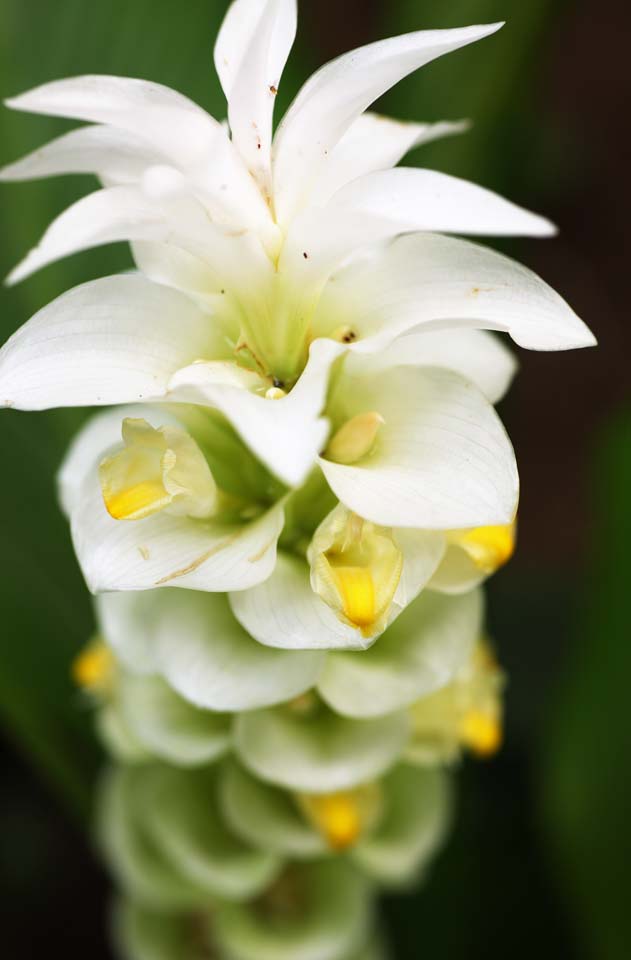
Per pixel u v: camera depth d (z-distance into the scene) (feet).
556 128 2.64
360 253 1.12
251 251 1.08
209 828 1.33
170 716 1.25
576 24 2.89
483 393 1.11
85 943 1.91
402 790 1.35
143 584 1.09
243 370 1.09
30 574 1.46
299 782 1.20
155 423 1.18
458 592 1.17
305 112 1.07
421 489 1.07
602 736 1.47
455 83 1.50
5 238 1.45
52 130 1.45
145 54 1.45
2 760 1.92
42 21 1.45
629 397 2.73
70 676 1.46
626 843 1.47
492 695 1.30
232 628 1.17
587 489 2.65
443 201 1.05
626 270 2.79
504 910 1.60
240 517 1.14
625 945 1.48
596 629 1.46
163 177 1.02
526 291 1.07
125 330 1.10
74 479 1.20
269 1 1.04
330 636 1.09
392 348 1.13
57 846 1.93
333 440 1.10
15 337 1.08
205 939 1.42
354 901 1.37
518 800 1.73
